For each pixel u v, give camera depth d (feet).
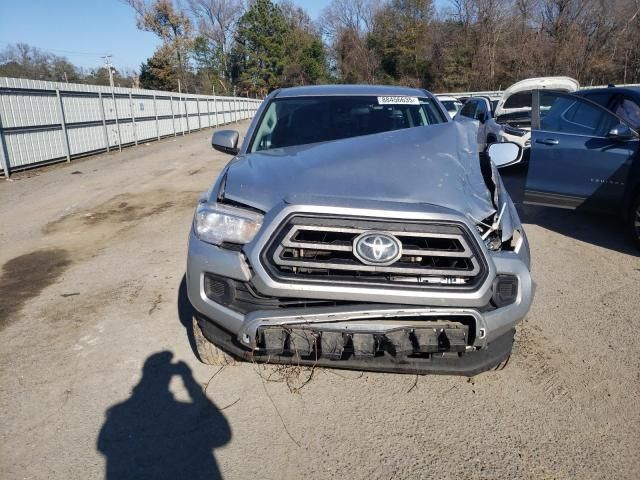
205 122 96.78
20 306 13.47
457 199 8.09
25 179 35.73
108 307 13.23
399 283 7.50
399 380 9.77
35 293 14.38
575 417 8.68
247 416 8.74
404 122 12.84
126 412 8.87
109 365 10.36
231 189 8.67
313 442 8.11
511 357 10.55
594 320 12.24
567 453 7.85
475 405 9.01
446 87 155.63
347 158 9.09
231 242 8.15
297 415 8.77
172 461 7.72
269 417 8.71
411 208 7.61
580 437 8.20
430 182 8.34
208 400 9.17
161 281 15.03
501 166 10.57
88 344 11.24
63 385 9.69
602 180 17.74
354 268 7.50
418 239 7.64
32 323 12.39
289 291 7.53
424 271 7.50
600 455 7.80
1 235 20.98
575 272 15.49
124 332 11.76
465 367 8.35
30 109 40.04
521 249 8.46
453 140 9.77
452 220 7.54
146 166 41.93
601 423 8.52
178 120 80.12
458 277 7.59
